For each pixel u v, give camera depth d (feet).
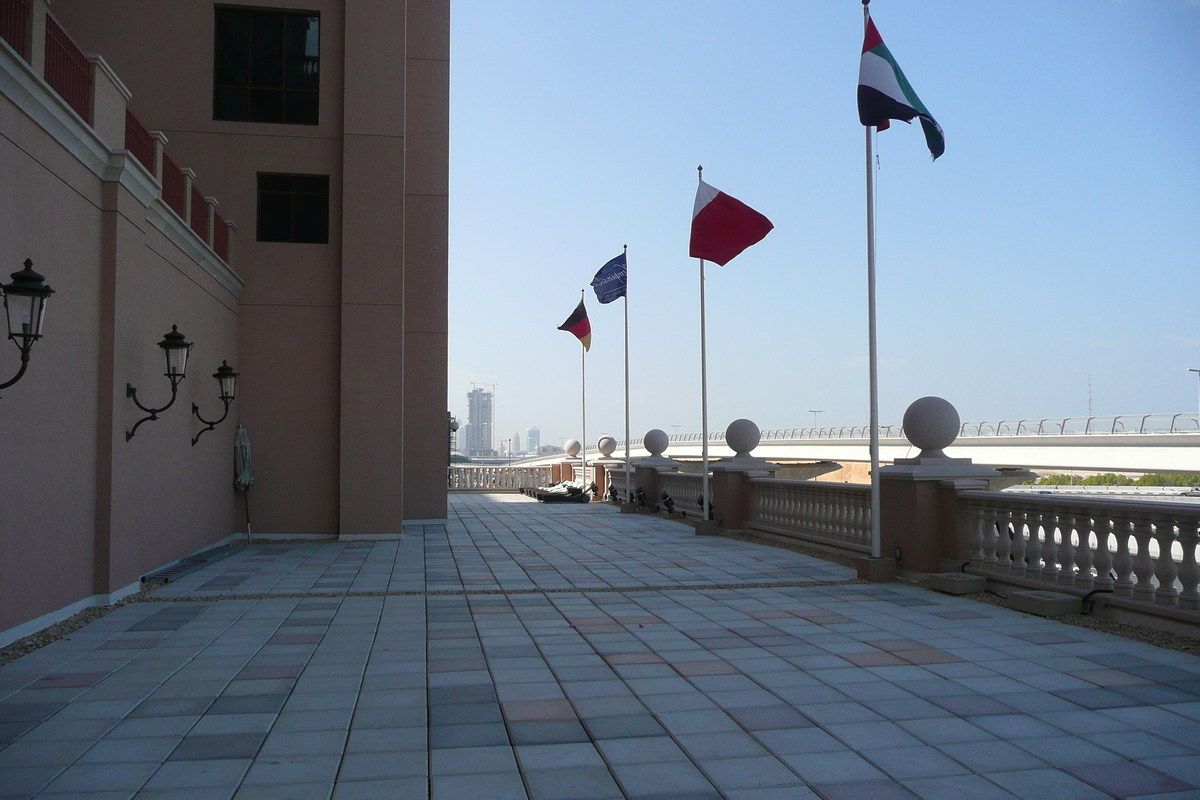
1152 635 24.94
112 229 31.58
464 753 15.44
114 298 31.42
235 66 56.54
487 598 32.35
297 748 15.71
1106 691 19.31
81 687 19.84
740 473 56.85
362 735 16.43
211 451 48.21
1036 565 31.12
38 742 16.05
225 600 32.04
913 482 35.68
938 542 35.65
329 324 56.13
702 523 56.70
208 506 47.52
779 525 52.44
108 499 30.96
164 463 38.86
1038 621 27.25
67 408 28.32
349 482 54.49
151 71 55.47
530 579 37.11
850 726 16.92
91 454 30.40
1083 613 27.96
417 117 70.13
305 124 56.80
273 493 54.75
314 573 39.11
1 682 20.29
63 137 27.63
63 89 28.66
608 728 16.81
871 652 23.13
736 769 14.67
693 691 19.40
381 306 55.67
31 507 25.68
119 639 25.13
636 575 38.22
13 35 25.34
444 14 71.10
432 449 67.46
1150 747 15.75
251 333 55.31
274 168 56.13
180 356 33.35
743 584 35.45
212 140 55.72
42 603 26.53
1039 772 14.56
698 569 40.09
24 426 25.22
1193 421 93.04
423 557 45.16
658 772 14.53
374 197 56.18
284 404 55.31
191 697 19.02
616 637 25.22
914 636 25.17
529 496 104.63
